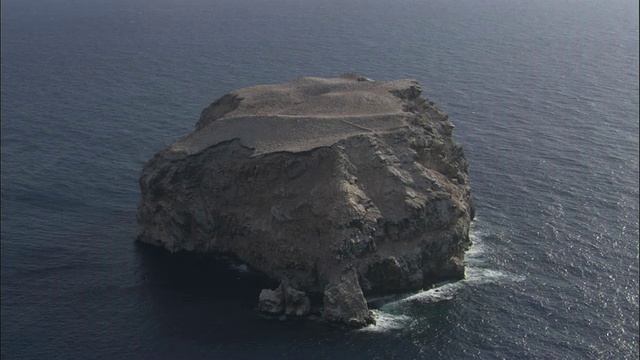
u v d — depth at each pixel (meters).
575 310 114.81
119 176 165.25
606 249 133.12
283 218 123.44
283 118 136.25
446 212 126.19
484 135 192.25
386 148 129.12
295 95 150.75
